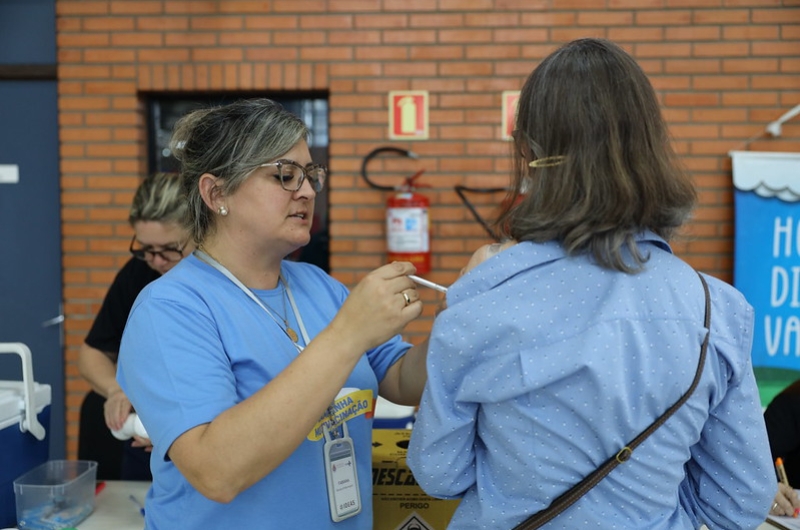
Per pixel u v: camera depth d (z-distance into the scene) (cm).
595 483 95
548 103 96
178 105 371
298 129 124
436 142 353
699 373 95
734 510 105
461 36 348
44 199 363
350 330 107
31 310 366
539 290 95
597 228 93
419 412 102
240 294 126
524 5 346
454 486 104
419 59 350
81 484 169
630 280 95
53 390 365
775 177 334
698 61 345
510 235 105
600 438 94
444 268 357
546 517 97
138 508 177
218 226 129
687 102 347
